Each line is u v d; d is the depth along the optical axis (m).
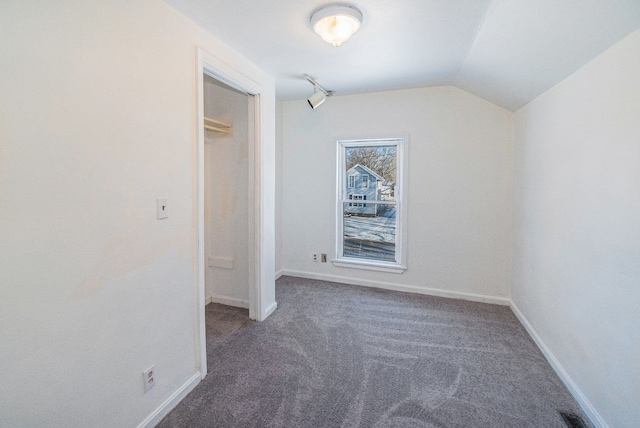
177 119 1.68
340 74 2.81
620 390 1.41
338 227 3.89
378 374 2.01
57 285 1.14
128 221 1.41
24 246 1.04
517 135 2.93
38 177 1.07
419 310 3.02
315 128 3.81
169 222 1.65
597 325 1.60
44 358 1.11
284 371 2.03
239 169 3.00
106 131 1.30
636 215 1.33
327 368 2.07
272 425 1.59
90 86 1.23
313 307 3.08
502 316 2.89
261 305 2.77
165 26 1.59
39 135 1.07
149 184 1.52
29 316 1.06
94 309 1.28
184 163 1.74
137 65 1.43
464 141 3.22
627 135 1.39
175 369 1.72
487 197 3.19
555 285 2.09
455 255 3.33
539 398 1.79
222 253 3.14
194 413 1.67
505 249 3.16
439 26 1.91
